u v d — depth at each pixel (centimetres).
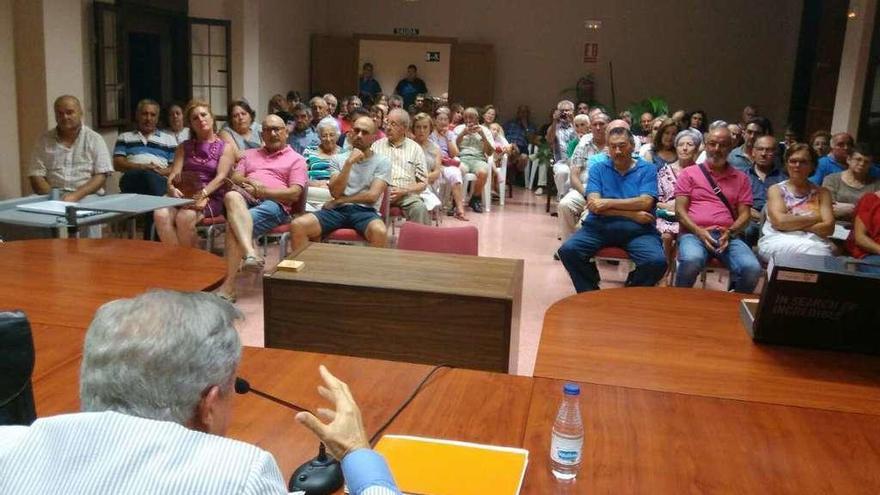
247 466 89
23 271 276
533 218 825
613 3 1138
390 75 1171
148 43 752
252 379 189
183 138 614
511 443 162
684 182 454
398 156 582
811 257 234
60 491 85
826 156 605
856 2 747
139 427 90
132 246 322
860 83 750
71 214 353
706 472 153
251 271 468
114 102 674
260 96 951
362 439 126
